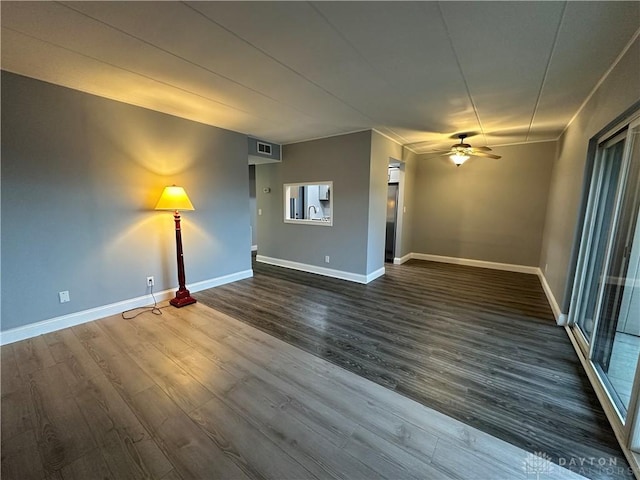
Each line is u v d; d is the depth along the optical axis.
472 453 1.51
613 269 2.14
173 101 3.13
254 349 2.54
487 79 2.49
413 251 6.78
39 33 1.87
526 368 2.30
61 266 2.86
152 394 1.95
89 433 1.63
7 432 1.62
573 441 1.59
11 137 2.50
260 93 2.88
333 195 4.82
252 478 1.37
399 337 2.80
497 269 5.69
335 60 2.20
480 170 5.75
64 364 2.28
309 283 4.59
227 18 1.71
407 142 5.20
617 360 1.95
